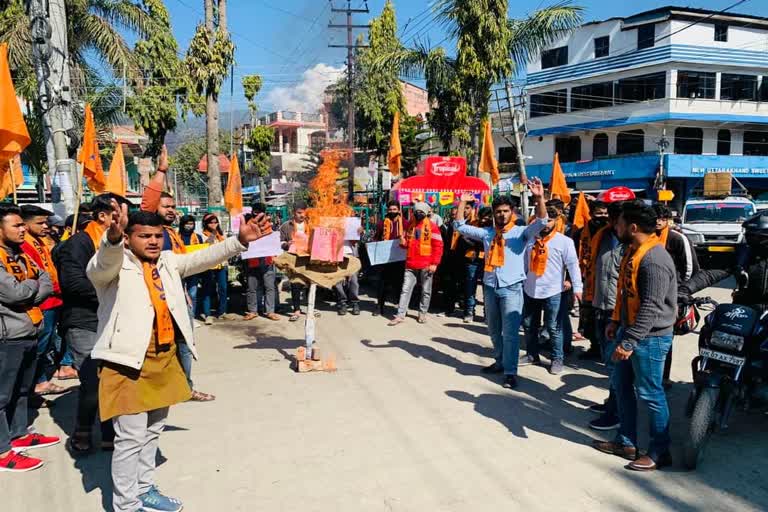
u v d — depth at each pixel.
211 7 14.91
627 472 3.91
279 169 31.69
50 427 4.75
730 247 14.33
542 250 6.00
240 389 5.64
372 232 13.90
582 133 33.16
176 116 15.98
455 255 9.18
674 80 29.02
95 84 16.73
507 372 5.70
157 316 3.22
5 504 3.49
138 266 3.21
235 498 3.54
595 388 5.70
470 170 17.66
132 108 15.49
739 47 29.64
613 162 30.53
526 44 16.47
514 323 5.62
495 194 14.55
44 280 4.26
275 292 9.47
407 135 26.52
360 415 4.93
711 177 21.25
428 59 16.81
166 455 4.14
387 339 7.75
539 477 3.83
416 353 7.00
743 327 4.06
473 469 3.94
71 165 8.39
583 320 7.13
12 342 3.92
